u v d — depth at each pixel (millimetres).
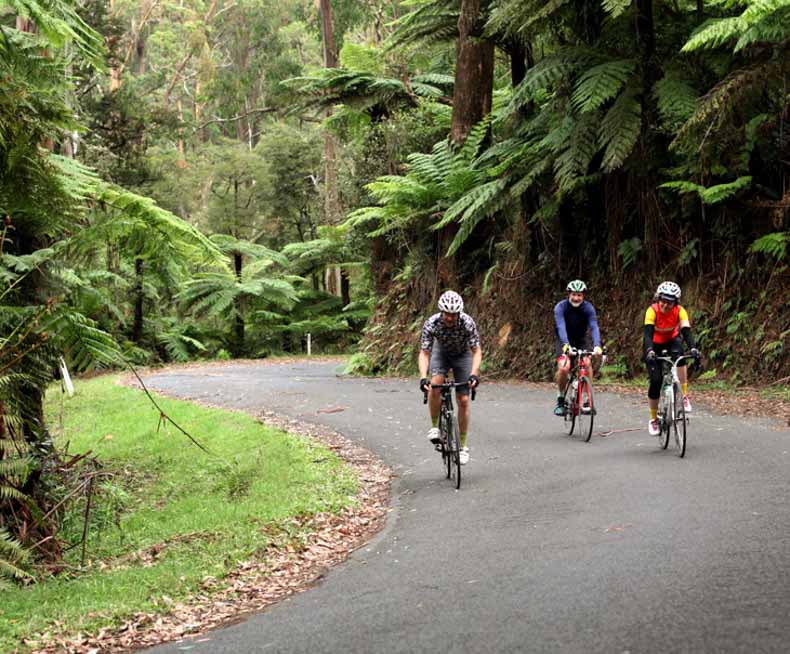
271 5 55125
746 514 6629
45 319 7148
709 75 16359
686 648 4062
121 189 7883
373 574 6086
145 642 5145
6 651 4941
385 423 13656
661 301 9688
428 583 5625
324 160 42125
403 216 22312
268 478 10195
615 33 17047
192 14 54438
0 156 7160
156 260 8156
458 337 9156
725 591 4852
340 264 41000
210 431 14148
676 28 17172
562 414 11352
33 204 7344
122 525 8836
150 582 6297
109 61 35250
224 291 39281
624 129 15391
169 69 56812
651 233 17000
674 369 9477
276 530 7672
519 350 19312
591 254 18797
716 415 12016
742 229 15883
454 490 8773
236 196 48125
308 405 16375
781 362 14359
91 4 33500
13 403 7230
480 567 5867
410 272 23234
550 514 7266
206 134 63125
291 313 44125
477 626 4625
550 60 16859
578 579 5305
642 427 11438
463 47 21359
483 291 20766
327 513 8297
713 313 15820
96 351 7430
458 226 21641
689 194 15945
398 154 25672
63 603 5926
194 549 7305
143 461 12539
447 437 9172
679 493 7512
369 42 43250
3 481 7070
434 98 26172
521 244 19922
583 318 11203
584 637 4309
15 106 6852
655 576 5219
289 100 27688
